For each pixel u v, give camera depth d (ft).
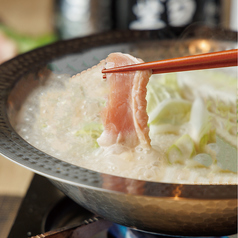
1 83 2.51
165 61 2.19
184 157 2.37
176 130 2.53
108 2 4.76
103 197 2.09
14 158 2.14
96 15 4.90
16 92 2.52
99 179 2.06
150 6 4.47
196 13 4.49
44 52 2.75
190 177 2.28
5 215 2.97
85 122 2.48
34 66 2.65
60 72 2.72
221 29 2.97
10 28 5.35
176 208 2.06
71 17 4.99
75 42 2.86
